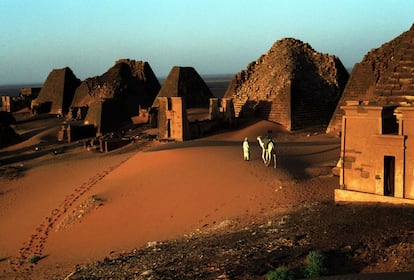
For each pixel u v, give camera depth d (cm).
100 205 3206
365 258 1380
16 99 13662
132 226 2723
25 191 4375
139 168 4072
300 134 6116
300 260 1421
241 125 6719
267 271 1376
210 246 1822
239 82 8181
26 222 3388
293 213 2153
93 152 6153
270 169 3341
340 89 7325
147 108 9988
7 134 8450
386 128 1973
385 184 1961
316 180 2912
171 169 3731
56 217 3353
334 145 4544
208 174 3378
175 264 1644
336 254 1427
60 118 11025
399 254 1357
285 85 6819
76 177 4562
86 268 1992
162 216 2764
